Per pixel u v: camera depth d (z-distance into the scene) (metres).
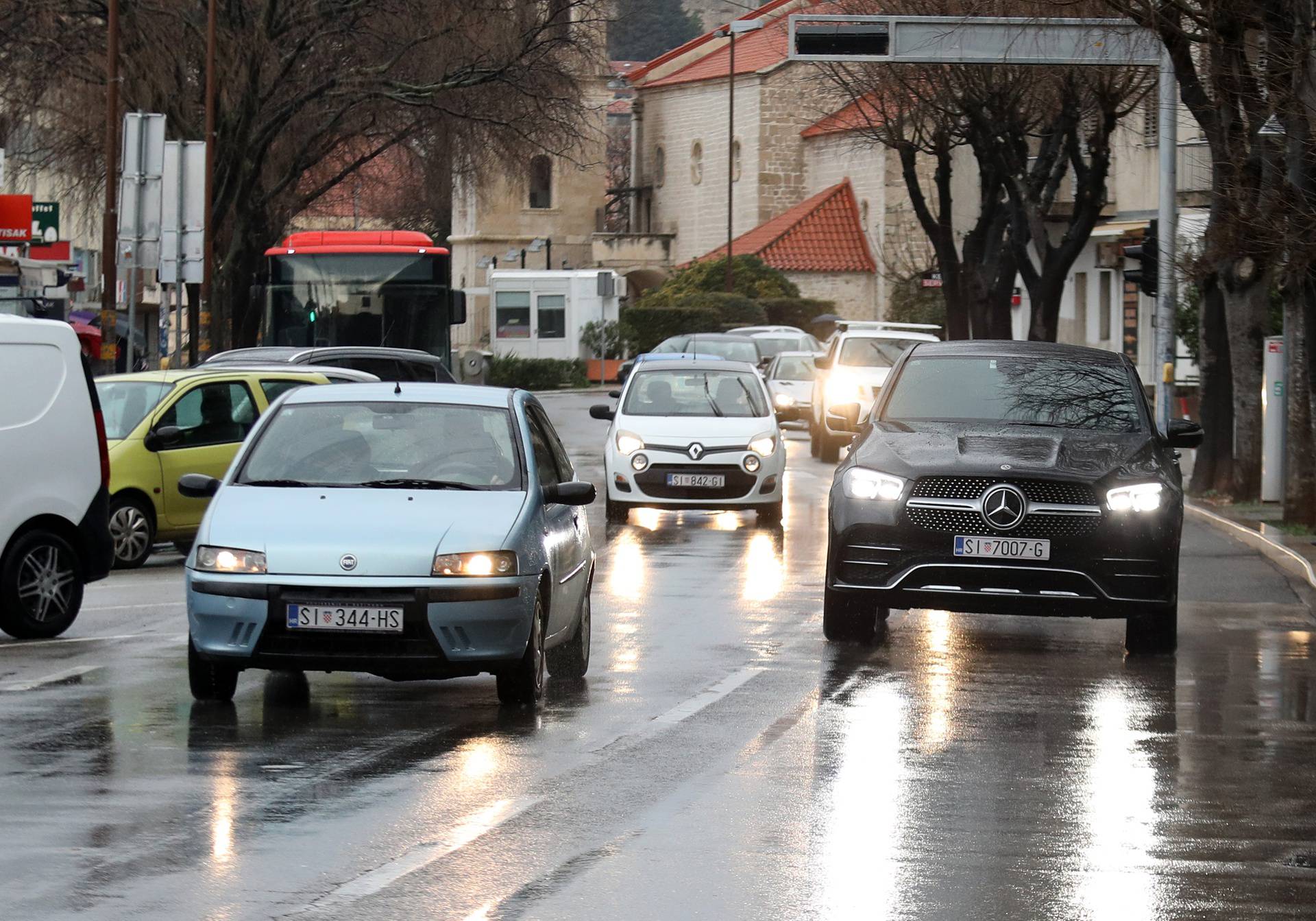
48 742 30.36
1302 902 21.47
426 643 32.66
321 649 32.66
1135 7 74.62
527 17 136.38
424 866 22.52
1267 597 54.72
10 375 43.75
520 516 34.50
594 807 25.98
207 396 63.16
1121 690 37.56
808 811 25.95
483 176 145.88
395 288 112.25
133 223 97.94
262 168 144.62
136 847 23.28
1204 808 26.55
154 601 51.78
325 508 34.16
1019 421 45.34
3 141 138.12
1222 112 70.19
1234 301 83.69
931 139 142.38
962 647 43.62
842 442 113.44
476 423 37.31
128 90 128.50
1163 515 41.66
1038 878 22.41
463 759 29.28
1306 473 72.19
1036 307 124.50
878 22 86.75
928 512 41.69
